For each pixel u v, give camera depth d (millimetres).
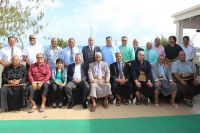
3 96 7191
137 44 8656
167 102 8000
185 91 7645
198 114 6969
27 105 7777
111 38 8234
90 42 8055
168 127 6066
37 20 11258
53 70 7754
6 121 6449
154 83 7586
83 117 6738
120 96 7805
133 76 7711
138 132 5793
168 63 8609
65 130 5895
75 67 7711
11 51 7723
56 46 8008
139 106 7660
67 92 7422
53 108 7461
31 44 7910
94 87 7293
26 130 5883
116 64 7820
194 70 7918
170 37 8602
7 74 7383
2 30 10617
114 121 6449
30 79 7395
